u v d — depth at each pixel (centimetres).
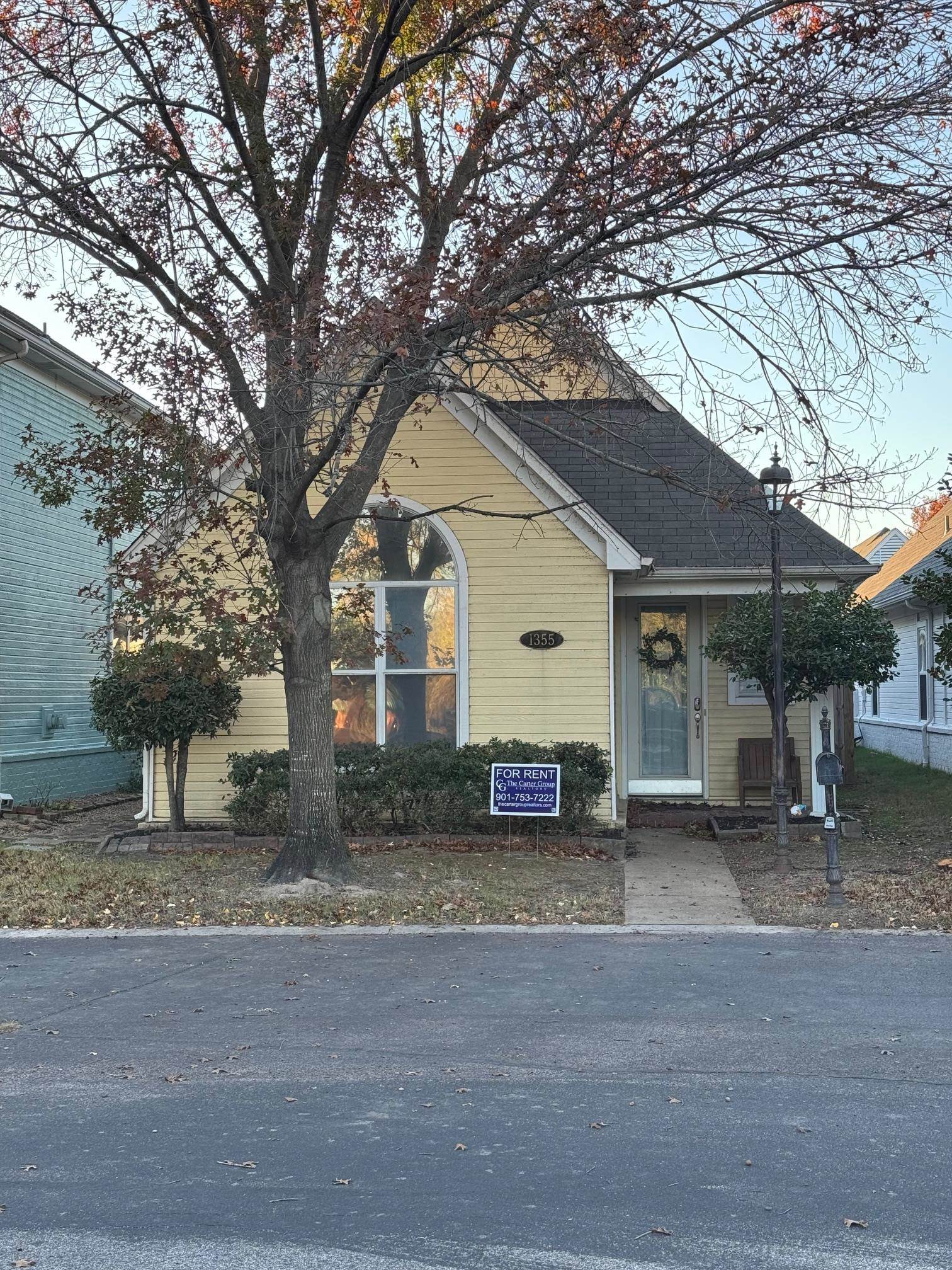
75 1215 462
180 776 1520
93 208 1165
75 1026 740
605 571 1580
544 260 1081
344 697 1619
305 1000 797
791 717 1775
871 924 1030
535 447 1838
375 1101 595
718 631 1569
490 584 1593
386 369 1131
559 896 1162
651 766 1806
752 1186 484
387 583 1612
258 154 1188
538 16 1101
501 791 1389
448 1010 766
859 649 1519
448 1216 458
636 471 1158
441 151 1195
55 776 2112
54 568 2120
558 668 1584
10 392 1941
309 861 1200
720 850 1448
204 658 1197
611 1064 653
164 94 1205
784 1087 612
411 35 1192
